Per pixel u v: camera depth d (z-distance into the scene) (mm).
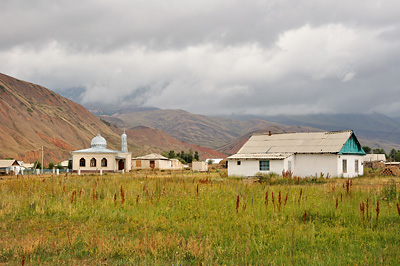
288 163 42375
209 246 10836
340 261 9805
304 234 12297
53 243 11570
